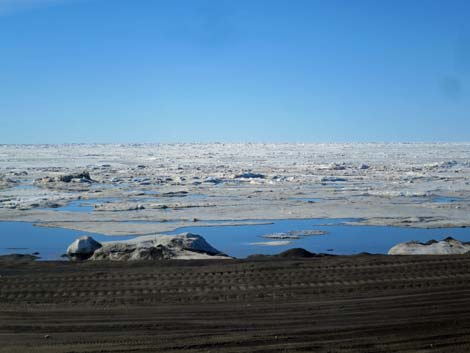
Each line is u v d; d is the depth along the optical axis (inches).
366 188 3100.4
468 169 4697.3
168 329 587.2
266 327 592.1
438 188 3063.5
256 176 3897.6
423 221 1862.7
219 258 1052.5
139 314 643.5
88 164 5743.1
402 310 649.6
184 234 1181.1
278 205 2311.8
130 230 1681.8
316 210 2155.5
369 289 745.6
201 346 528.1
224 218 1953.7
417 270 839.7
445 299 694.5
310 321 612.1
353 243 1467.8
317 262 900.6
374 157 7313.0
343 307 665.0
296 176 3986.2
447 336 553.3
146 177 3900.1
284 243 1467.8
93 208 2217.0
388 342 537.3
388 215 2010.3
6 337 563.2
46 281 797.9
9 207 2215.8
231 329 585.3
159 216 1987.0
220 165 5570.9
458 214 2021.4
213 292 736.3
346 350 515.2
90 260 1044.5
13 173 4146.2
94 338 557.6
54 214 2021.4
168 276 820.0
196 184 3388.3
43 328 592.4
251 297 714.2
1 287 767.1
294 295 722.2
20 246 1414.9
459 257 935.7
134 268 892.0
